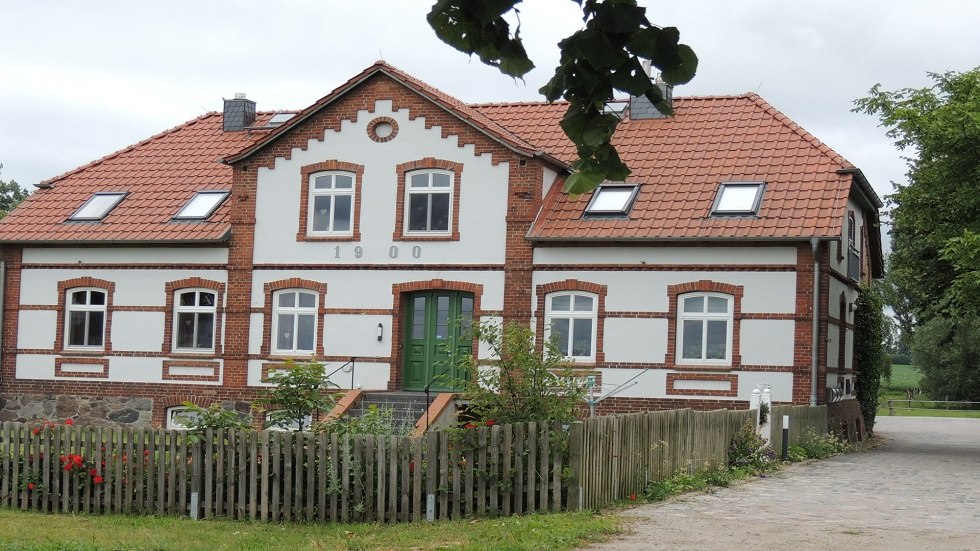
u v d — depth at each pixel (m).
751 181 26.69
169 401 29.05
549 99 5.79
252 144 28.56
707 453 18.55
